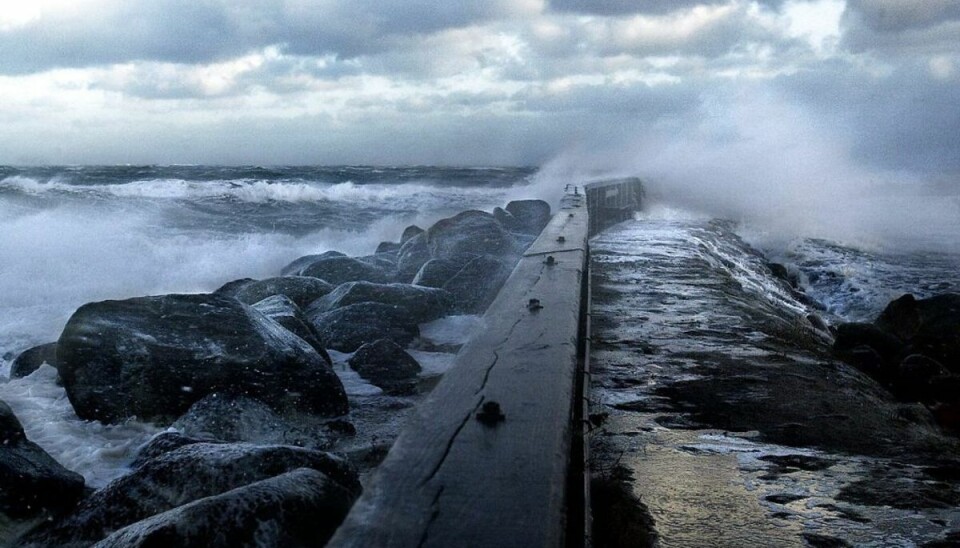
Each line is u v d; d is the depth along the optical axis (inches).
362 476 173.3
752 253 721.6
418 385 261.3
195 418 204.4
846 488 142.6
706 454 159.5
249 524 116.2
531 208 657.0
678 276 415.8
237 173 1854.1
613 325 289.1
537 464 89.7
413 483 84.2
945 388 288.0
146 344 221.0
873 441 172.6
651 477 145.6
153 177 1712.6
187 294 236.7
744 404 195.9
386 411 234.7
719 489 140.5
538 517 76.3
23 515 152.3
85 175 1620.3
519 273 238.4
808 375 227.1
